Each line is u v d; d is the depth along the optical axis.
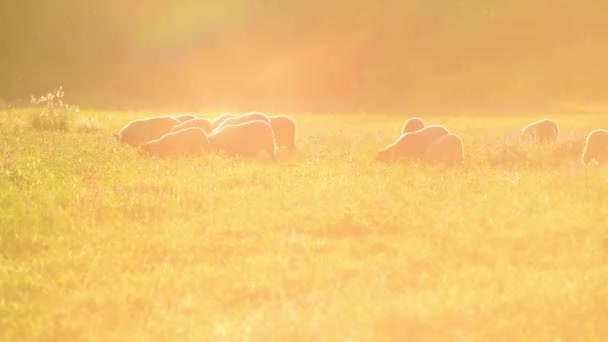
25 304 27.08
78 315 26.17
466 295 26.89
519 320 24.70
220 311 26.50
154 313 26.25
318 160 59.72
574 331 24.11
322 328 24.23
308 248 33.84
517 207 40.78
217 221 38.47
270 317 25.25
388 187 46.53
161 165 56.09
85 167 55.09
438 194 44.56
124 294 27.84
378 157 62.69
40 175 50.66
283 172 53.47
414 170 54.88
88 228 37.16
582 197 43.66
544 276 29.30
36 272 30.64
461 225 37.03
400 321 24.78
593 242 34.47
